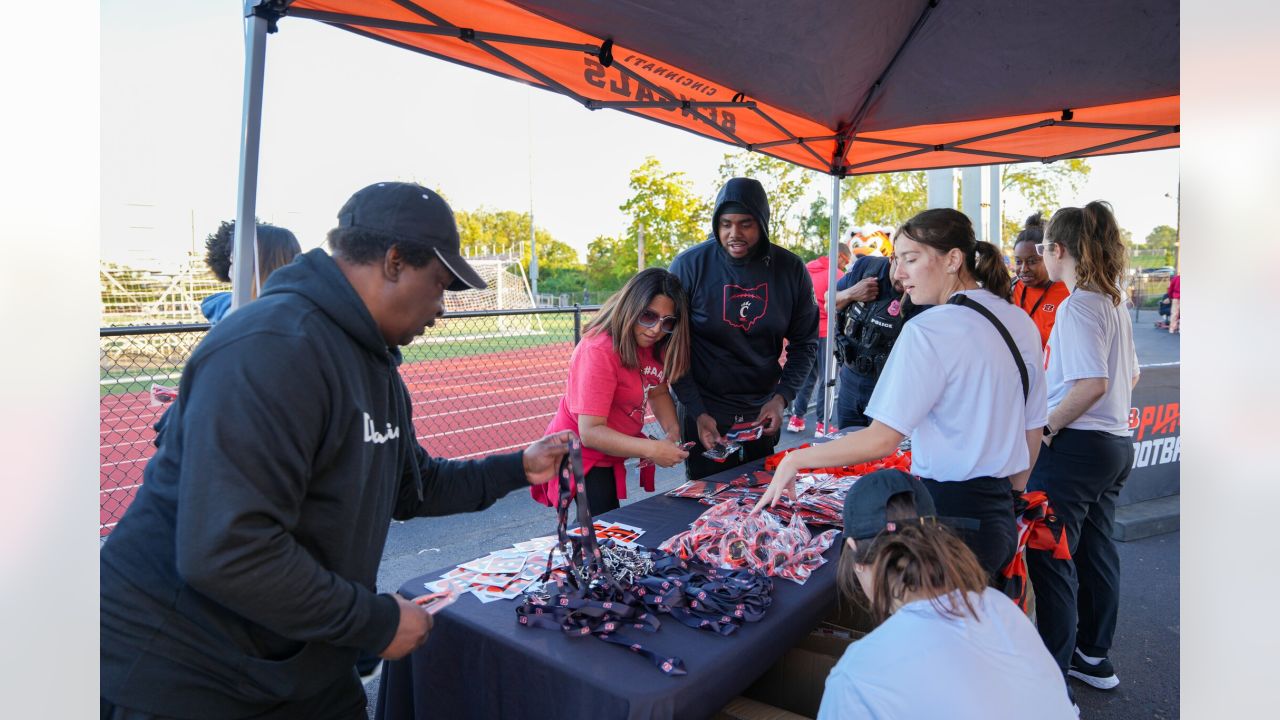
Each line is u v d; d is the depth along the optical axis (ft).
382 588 12.25
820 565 6.44
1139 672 9.85
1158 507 15.74
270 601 3.55
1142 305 68.28
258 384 3.54
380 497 4.46
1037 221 13.21
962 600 4.02
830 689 4.07
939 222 6.77
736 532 6.38
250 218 6.50
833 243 15.71
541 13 8.44
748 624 5.23
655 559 6.31
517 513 16.37
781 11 8.98
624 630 5.09
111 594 3.84
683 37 9.50
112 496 17.89
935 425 6.44
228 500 3.41
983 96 12.92
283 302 3.88
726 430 10.94
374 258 4.11
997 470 6.36
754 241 10.26
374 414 4.33
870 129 14.84
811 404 29.53
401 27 7.46
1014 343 6.46
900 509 4.68
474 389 35.76
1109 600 9.36
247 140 6.44
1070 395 8.61
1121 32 10.35
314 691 4.22
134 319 54.60
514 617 5.30
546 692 4.73
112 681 3.81
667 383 9.15
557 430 8.74
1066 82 12.19
